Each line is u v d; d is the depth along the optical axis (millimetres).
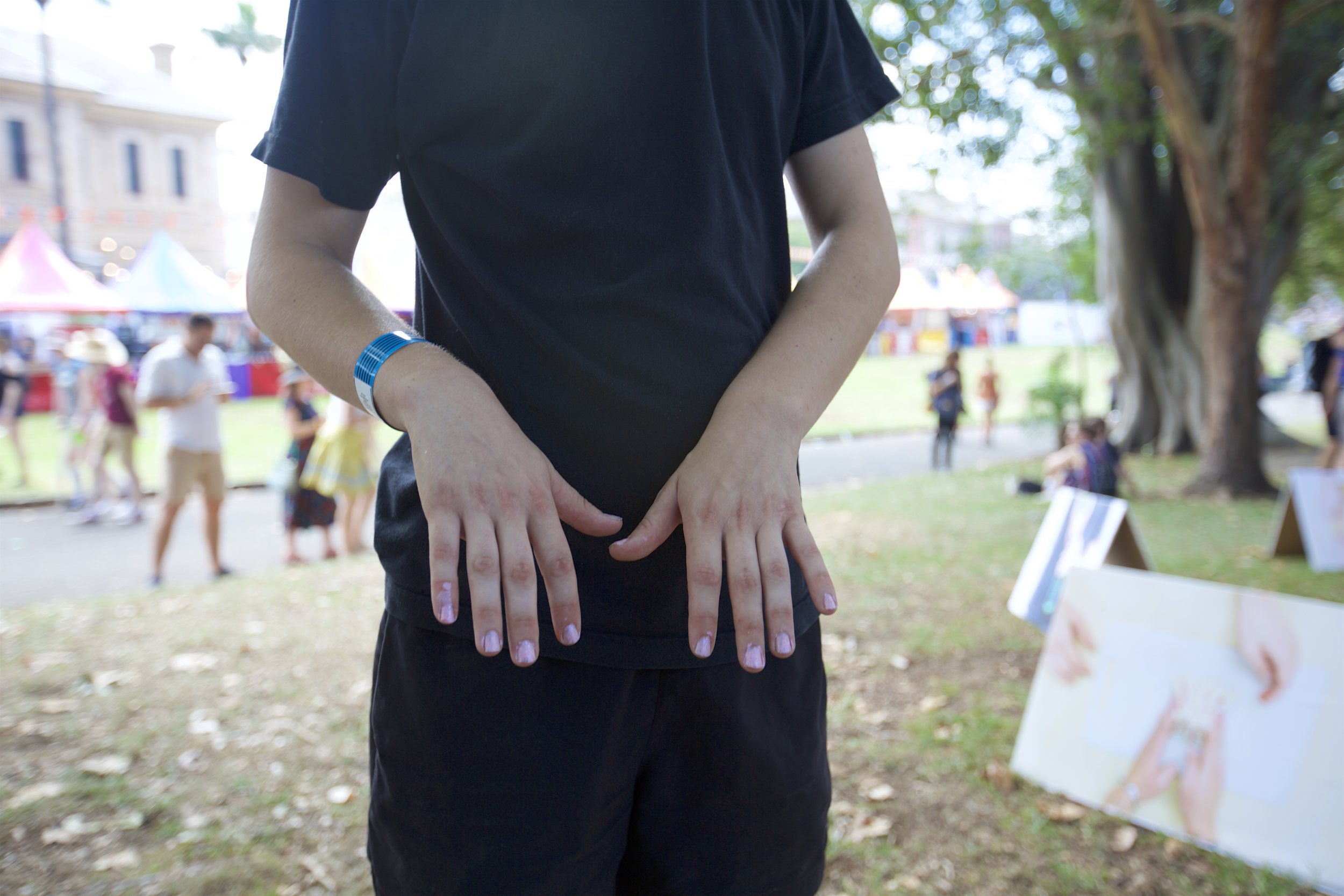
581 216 815
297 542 8633
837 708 3850
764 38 887
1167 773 2924
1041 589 4043
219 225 32688
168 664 4512
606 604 835
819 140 989
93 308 16094
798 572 971
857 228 955
